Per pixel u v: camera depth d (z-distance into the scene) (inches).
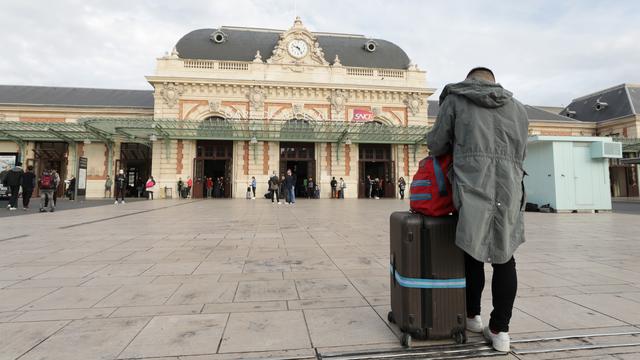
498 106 84.7
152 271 157.1
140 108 1053.2
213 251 201.8
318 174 989.2
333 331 95.1
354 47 1111.6
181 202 727.7
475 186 80.2
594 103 1435.8
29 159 991.0
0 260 177.6
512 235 84.4
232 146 965.8
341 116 992.2
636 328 97.3
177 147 930.7
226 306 113.7
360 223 342.6
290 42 1001.5
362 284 138.4
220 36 1031.6
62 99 1116.5
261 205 636.7
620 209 568.7
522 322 101.7
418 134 934.4
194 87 941.8
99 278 145.6
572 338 91.5
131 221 354.0
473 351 84.8
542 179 507.2
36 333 92.4
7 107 1010.1
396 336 92.4
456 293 88.2
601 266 168.4
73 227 304.0
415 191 93.4
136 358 79.6
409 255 88.4
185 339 89.4
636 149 1128.8
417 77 1043.3
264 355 81.7
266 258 184.2
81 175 746.8
